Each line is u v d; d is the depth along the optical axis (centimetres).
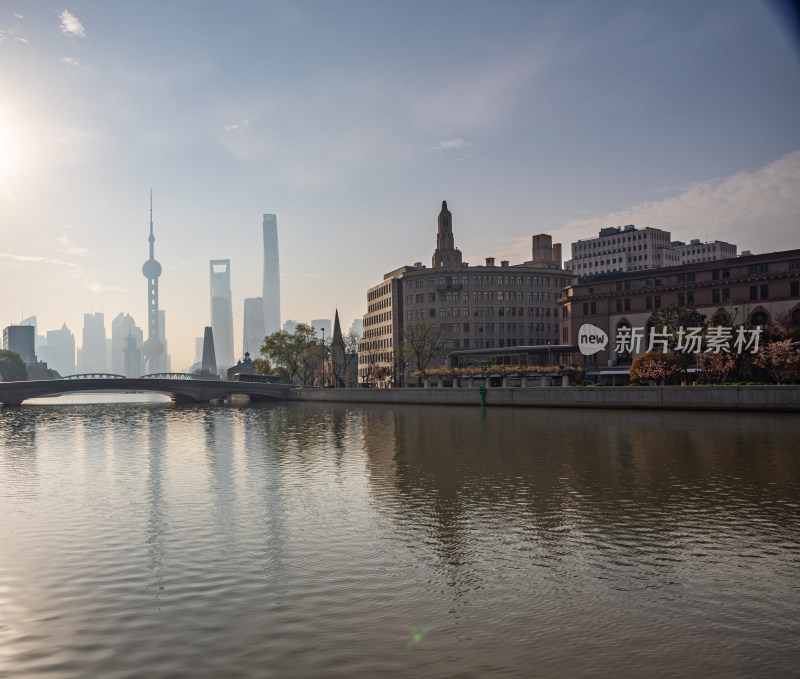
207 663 1240
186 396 15188
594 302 12650
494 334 17275
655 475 3189
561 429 5688
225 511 2506
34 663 1249
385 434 5638
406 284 17988
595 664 1216
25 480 3334
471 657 1248
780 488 2841
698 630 1360
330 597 1565
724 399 7275
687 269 11600
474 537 2086
